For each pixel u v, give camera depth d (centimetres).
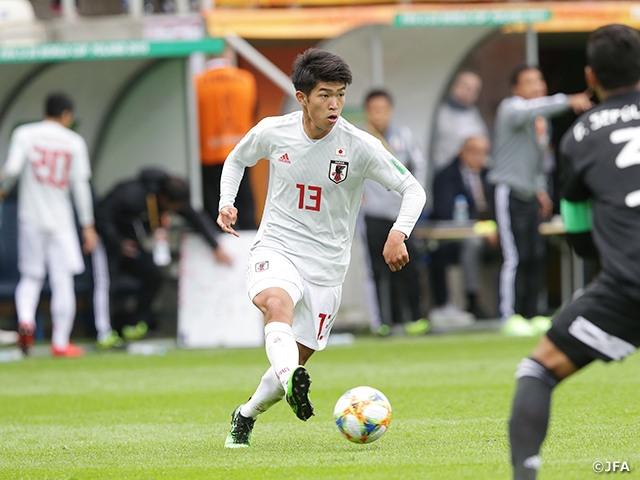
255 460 1780
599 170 1412
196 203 4644
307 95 1798
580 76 5756
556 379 1395
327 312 1900
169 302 5188
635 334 1363
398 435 2034
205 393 2978
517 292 4678
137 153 4962
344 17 4953
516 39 5078
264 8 5150
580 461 1648
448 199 4947
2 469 1786
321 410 2531
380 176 1872
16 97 4966
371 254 4650
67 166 4256
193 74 4772
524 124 4444
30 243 4278
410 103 5116
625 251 1363
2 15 4853
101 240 4569
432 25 4712
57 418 2536
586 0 5275
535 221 4575
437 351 4075
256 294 1830
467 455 1758
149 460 1833
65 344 4394
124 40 4503
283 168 1881
